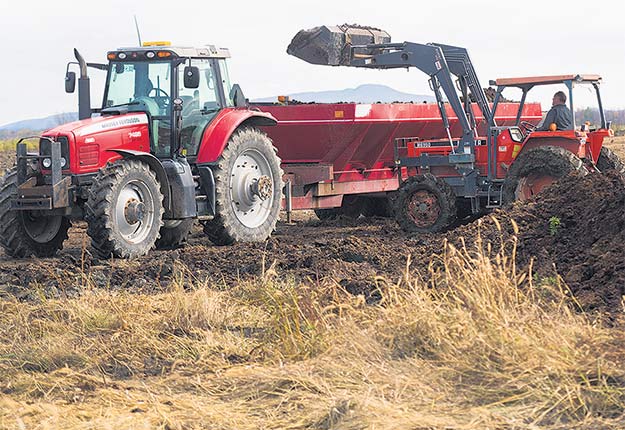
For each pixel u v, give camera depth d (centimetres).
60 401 707
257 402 690
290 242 1585
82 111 1551
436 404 656
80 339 894
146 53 1517
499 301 817
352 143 1877
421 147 1853
